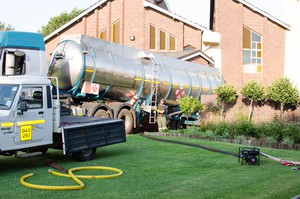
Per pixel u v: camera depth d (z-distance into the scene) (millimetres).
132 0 31500
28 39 14141
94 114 16828
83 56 16656
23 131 9164
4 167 9633
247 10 33719
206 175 8727
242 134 15836
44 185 7719
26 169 9367
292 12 34000
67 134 9852
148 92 20375
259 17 33844
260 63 34094
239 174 8883
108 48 18328
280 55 34125
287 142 14242
